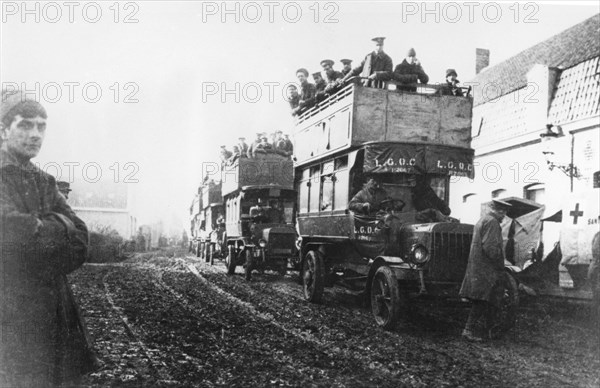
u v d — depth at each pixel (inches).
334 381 199.8
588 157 494.3
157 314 328.5
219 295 433.1
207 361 222.1
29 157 108.2
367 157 353.4
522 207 423.5
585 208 373.1
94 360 112.7
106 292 429.1
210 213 900.6
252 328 295.6
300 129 512.1
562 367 228.8
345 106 385.4
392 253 341.7
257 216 626.2
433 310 378.0
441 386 197.2
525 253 411.8
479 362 234.5
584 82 526.0
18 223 98.2
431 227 310.7
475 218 660.7
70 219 113.3
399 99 377.7
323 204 436.8
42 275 102.3
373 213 354.9
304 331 293.9
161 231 1946.4
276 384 193.3
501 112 640.4
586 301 347.3
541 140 557.6
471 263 279.7
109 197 1298.0
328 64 487.5
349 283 381.7
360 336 282.7
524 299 385.1
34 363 100.7
